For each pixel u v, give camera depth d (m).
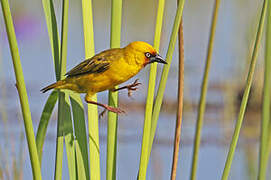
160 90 4.77
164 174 10.59
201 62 17.94
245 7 13.39
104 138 13.23
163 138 12.82
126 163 11.31
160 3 4.91
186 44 18.38
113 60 6.13
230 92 14.61
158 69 12.48
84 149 5.25
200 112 4.87
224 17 18.88
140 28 21.88
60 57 4.98
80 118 5.32
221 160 11.59
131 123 14.34
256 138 12.59
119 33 5.27
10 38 4.08
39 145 5.46
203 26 18.44
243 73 15.05
